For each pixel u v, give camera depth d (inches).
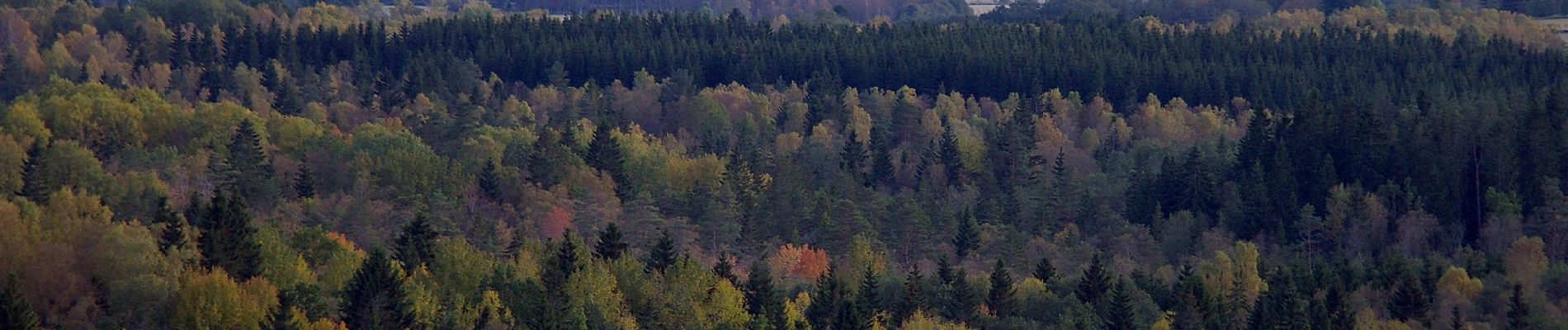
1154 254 6363.2
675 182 7440.9
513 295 4254.4
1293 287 5059.1
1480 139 6943.9
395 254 4648.1
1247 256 5088.6
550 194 6569.9
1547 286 5324.8
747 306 4562.0
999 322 4589.1
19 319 3558.1
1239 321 4825.3
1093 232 6855.3
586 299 4237.2
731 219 6382.9
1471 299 5098.4
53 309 3951.8
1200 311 4741.6
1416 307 4921.3
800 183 7445.9
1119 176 7859.3
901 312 4618.6
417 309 3917.3
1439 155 7007.9
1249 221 6742.1
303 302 3907.5
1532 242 5856.3
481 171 6948.8
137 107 7524.6
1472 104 7445.9
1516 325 4854.8
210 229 4256.9
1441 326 4845.0
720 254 5639.8
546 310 4077.3
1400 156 7126.0
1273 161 7185.0
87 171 6038.4
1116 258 6107.3
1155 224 6742.1
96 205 4781.0
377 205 5940.0
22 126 6998.0
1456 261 5846.5
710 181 7406.5
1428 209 6702.8
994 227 6446.9
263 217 5757.9
